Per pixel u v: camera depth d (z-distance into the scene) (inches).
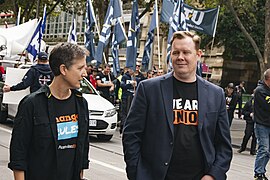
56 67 142.4
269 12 677.3
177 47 157.9
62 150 144.2
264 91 356.8
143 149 160.2
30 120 142.5
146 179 155.7
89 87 566.9
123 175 356.5
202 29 706.8
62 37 2139.5
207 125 157.4
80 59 142.9
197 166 156.6
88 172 358.6
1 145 451.8
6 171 341.1
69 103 146.2
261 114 355.9
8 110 593.6
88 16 759.1
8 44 705.6
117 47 736.3
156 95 158.9
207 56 1664.6
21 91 418.3
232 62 1610.5
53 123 142.9
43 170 143.0
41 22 714.2
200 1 957.8
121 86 604.7
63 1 1295.5
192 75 160.7
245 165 454.3
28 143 143.7
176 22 650.2
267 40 680.4
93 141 530.0
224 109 162.9
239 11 884.6
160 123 156.8
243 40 1246.3
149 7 1049.5
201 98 159.0
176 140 155.6
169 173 155.7
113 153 454.3
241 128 905.5
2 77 709.3
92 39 757.3
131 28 695.7
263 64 688.4
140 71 694.5
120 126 612.1
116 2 735.1
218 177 155.5
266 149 355.3
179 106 158.2
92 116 514.3
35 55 713.0
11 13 1685.5
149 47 710.5
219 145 162.9
